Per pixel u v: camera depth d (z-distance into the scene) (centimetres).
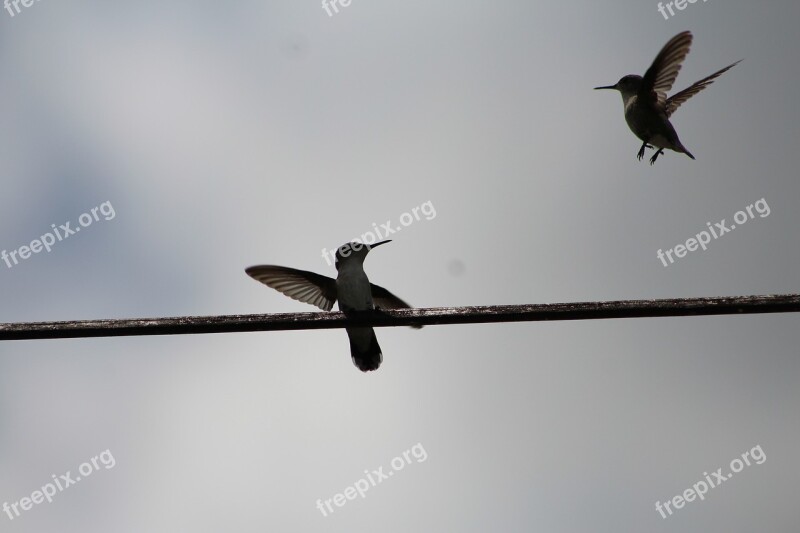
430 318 1111
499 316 1096
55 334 1086
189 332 1113
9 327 1081
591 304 1078
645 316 1066
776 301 1038
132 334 1107
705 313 1052
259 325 1119
